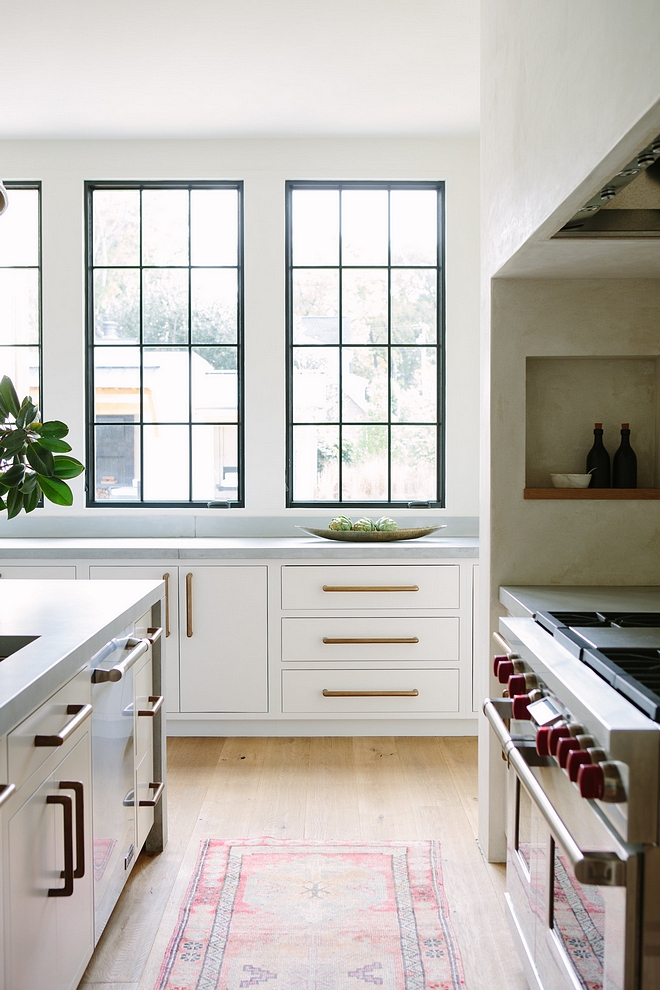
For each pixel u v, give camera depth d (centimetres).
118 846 196
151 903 215
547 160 165
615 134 124
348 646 341
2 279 393
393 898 219
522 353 231
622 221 173
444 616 340
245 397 388
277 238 384
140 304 393
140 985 182
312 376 395
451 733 348
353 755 326
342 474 396
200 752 330
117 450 396
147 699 230
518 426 232
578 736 121
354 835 255
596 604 198
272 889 222
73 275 386
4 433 196
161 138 381
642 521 233
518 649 172
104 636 177
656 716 109
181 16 272
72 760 158
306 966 189
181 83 323
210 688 342
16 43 290
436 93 333
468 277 385
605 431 245
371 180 386
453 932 203
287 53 298
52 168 384
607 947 112
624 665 134
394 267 393
